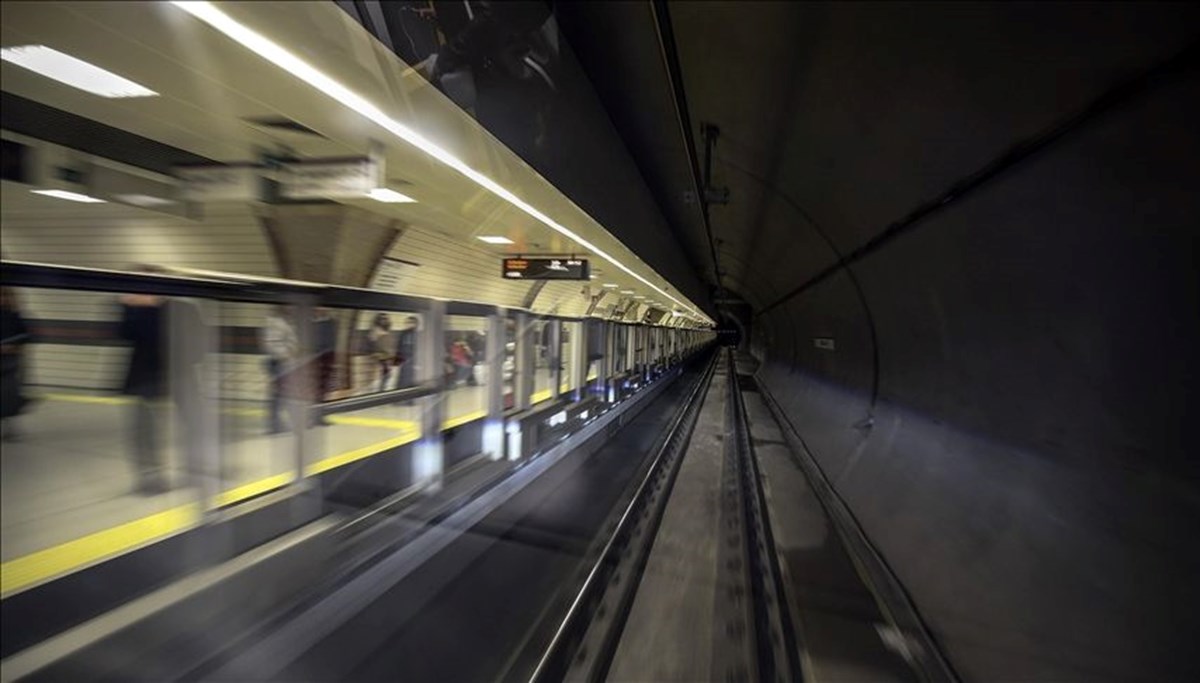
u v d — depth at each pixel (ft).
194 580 8.35
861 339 24.31
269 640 9.02
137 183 14.20
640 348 47.50
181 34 7.78
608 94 16.37
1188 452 7.31
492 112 10.55
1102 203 7.97
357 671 10.27
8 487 8.49
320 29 6.97
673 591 13.94
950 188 11.41
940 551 13.12
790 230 25.00
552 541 16.84
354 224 23.30
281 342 10.95
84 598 7.29
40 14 7.32
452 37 9.43
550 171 12.87
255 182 14.07
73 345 9.41
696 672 10.41
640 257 25.16
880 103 10.90
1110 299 8.45
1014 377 11.62
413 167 13.82
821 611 12.78
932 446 15.84
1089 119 7.47
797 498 23.04
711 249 44.45
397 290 29.14
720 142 17.48
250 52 8.28
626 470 26.84
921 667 10.44
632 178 22.52
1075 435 9.80
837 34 9.66
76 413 9.53
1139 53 6.37
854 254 20.10
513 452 18.97
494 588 13.56
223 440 9.50
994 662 9.64
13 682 6.52
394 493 13.48
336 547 11.00
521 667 10.28
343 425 15.56
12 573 6.96
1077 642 8.58
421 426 14.61
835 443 25.89
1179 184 6.70
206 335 9.12
